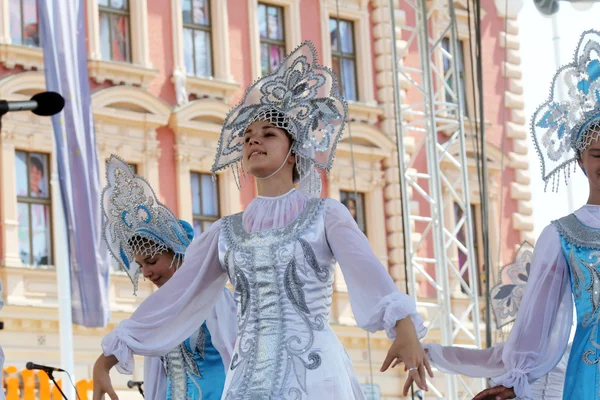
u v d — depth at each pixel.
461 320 16.28
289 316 4.14
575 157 5.04
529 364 4.75
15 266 18.58
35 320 18.45
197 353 5.61
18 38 19.59
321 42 23.66
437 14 25.14
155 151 20.70
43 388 16.41
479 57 15.51
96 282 15.27
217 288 4.43
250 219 4.32
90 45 20.45
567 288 4.82
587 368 4.66
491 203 25.38
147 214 5.77
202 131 21.23
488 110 25.78
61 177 15.32
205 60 21.97
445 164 24.77
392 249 23.73
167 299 4.38
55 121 15.43
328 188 23.20
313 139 4.36
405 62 24.72
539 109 5.08
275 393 4.04
